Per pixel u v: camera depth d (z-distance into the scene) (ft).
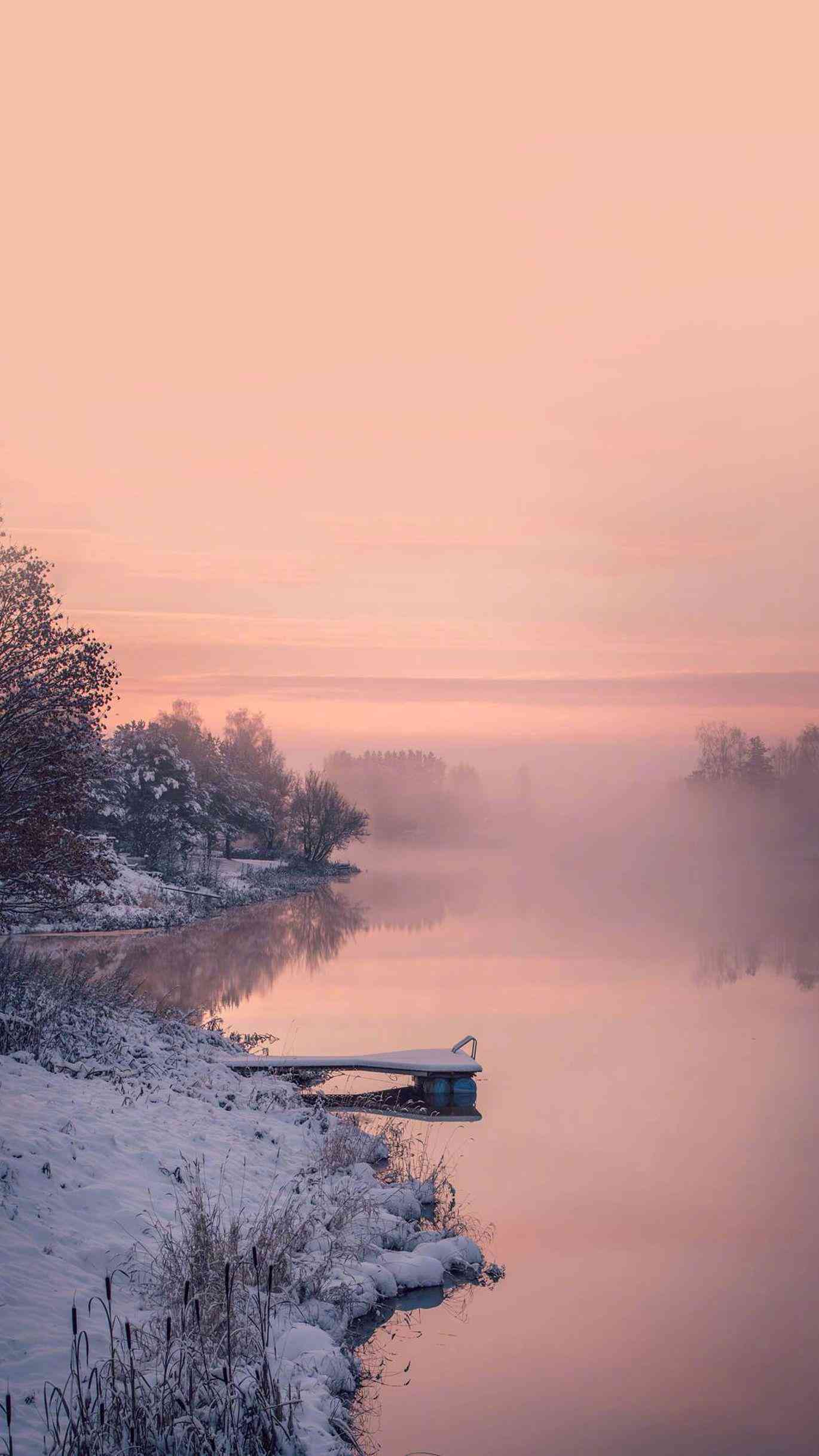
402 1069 51.83
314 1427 20.56
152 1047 50.47
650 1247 34.04
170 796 203.41
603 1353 27.40
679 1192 38.86
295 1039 63.05
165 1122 37.81
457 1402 24.77
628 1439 23.77
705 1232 35.35
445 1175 40.45
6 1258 24.61
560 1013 71.15
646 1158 42.68
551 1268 32.35
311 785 287.07
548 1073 55.88
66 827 55.93
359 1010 72.74
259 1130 40.45
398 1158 42.29
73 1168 30.58
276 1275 26.66
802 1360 27.09
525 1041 62.85
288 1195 33.50
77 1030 47.34
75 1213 27.94
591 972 89.40
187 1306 22.76
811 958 97.25
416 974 88.43
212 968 91.50
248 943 110.11
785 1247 33.96
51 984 53.57
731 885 227.40
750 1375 26.53
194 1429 18.84
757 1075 55.11
